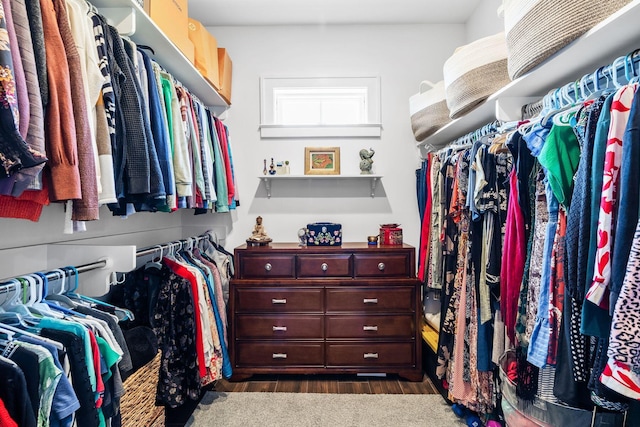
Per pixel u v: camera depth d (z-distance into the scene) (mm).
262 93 2756
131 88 1173
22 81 732
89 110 962
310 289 2275
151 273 1764
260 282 2273
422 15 2662
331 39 2773
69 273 1199
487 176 1440
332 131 2758
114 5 1353
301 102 2875
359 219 2775
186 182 1563
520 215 1246
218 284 2109
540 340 1085
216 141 2113
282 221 2775
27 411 740
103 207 1758
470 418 1768
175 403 1650
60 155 848
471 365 1590
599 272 806
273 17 2660
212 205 2117
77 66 924
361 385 2234
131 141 1156
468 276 1624
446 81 1916
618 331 731
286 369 2270
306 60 2764
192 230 2768
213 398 2066
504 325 1403
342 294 2273
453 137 2488
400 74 2775
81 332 956
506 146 1314
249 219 2775
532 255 1180
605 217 806
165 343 1673
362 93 2840
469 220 1645
